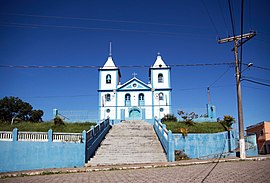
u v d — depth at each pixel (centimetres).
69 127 2848
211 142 2325
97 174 1494
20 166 1808
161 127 2436
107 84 4762
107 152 2147
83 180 1280
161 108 4631
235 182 1065
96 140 2266
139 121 3475
